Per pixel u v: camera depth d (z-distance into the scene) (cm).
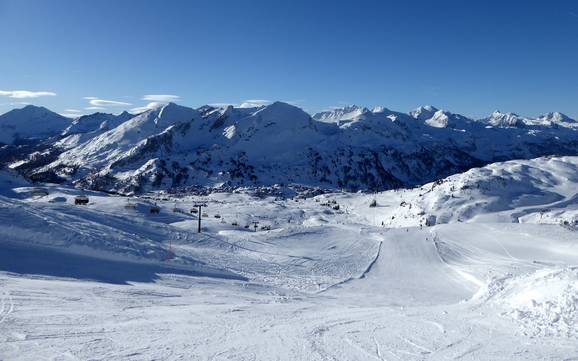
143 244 3644
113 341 1100
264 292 2828
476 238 8175
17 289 1623
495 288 2222
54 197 13175
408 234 8675
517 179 19262
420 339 1288
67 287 1834
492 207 16050
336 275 4656
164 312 1554
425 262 6141
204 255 4378
